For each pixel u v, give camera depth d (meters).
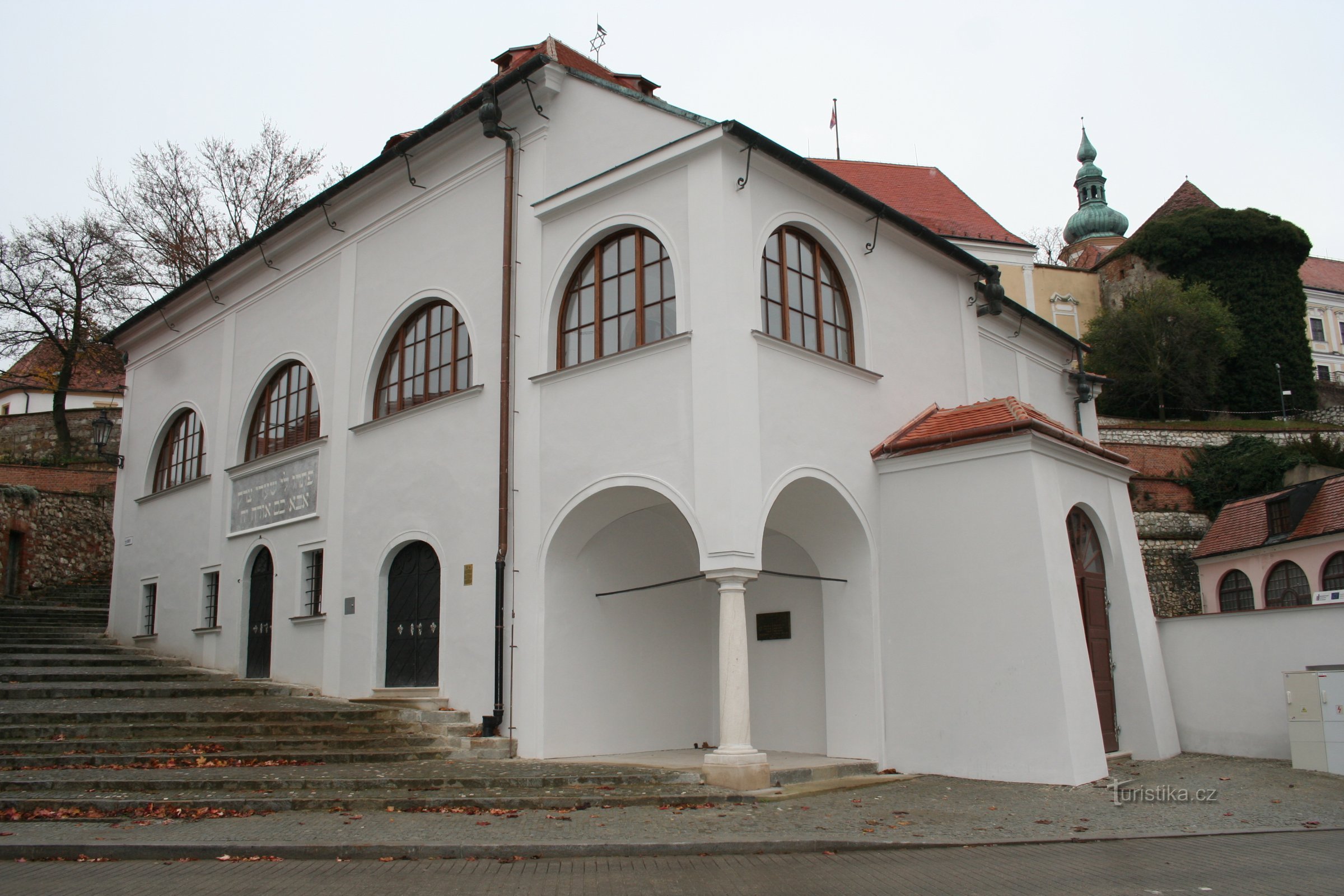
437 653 14.13
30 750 11.30
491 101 13.86
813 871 6.85
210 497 19.50
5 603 24.89
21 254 33.88
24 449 36.00
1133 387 36.41
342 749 11.84
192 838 7.72
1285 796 10.34
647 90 18.02
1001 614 12.03
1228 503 29.55
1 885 6.38
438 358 15.28
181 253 30.30
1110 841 8.06
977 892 6.11
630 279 12.80
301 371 18.03
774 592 14.36
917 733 12.45
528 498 13.05
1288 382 38.81
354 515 15.81
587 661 12.97
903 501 13.24
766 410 11.90
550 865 7.08
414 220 15.91
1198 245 39.91
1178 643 14.96
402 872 6.78
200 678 16.98
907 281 15.32
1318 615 13.30
